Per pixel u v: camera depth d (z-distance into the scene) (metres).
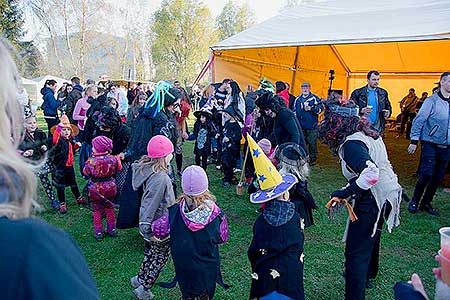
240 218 5.31
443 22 6.51
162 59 46.47
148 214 3.23
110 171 4.45
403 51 12.63
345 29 7.65
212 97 7.48
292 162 3.49
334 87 14.66
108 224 4.63
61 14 39.62
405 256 4.16
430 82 14.76
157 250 3.24
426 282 3.61
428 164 5.30
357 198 2.85
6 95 0.80
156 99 4.45
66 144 5.46
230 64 9.40
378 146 2.90
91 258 4.09
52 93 10.75
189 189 2.76
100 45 43.34
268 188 2.70
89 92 8.60
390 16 7.88
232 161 6.79
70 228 4.92
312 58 12.54
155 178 3.27
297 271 2.59
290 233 2.59
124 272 3.80
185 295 2.83
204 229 2.75
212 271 2.81
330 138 2.96
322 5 10.44
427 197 5.51
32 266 0.69
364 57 13.70
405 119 14.21
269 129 5.29
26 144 4.88
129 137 4.95
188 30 45.38
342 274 3.75
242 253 4.25
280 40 7.89
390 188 2.86
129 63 49.38
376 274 3.54
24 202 0.78
